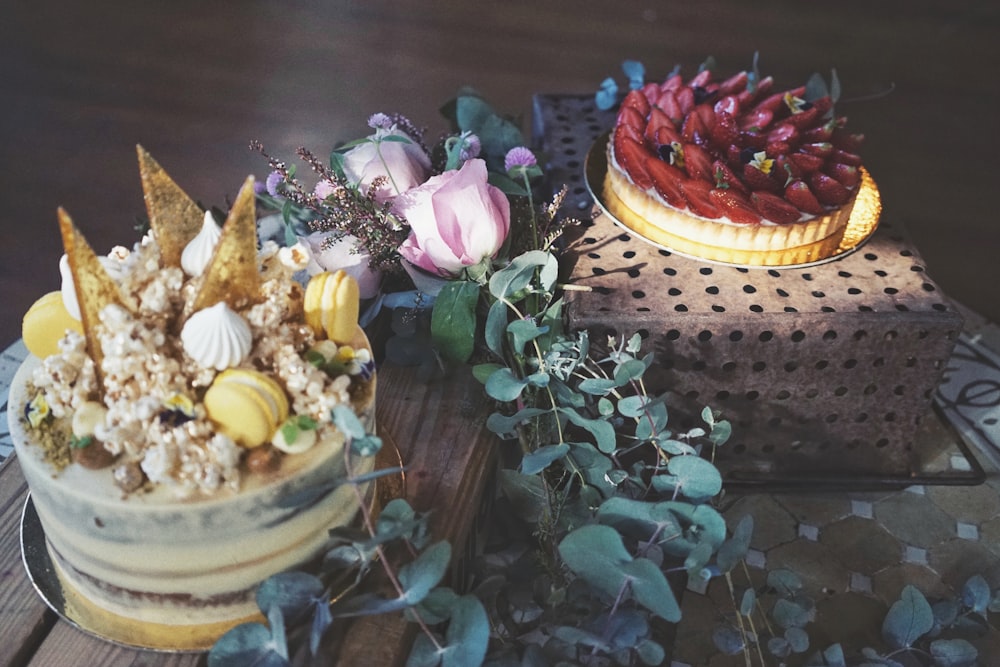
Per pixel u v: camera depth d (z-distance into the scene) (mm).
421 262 811
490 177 875
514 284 784
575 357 795
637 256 894
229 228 601
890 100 1854
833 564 897
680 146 907
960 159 1704
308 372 634
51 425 641
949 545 918
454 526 757
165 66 1781
